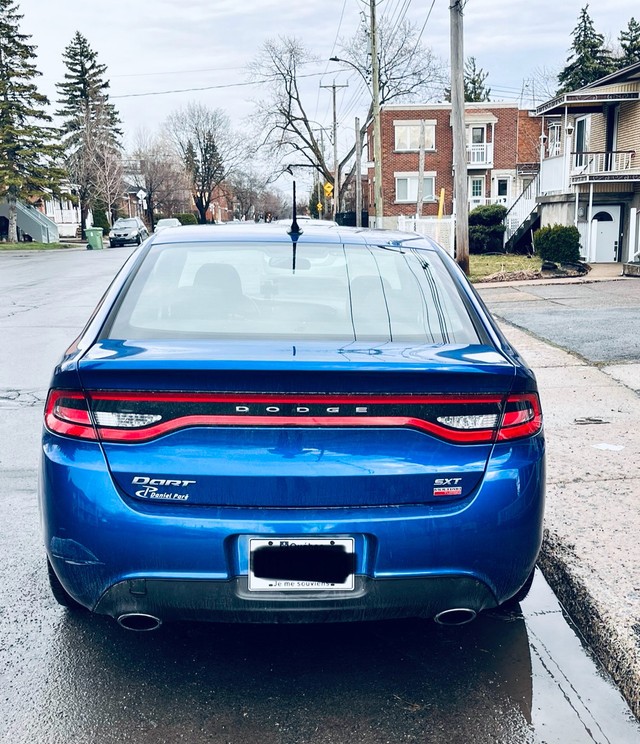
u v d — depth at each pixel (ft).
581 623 10.90
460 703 9.02
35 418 21.04
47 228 170.81
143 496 8.21
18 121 149.89
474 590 8.59
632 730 8.63
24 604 11.25
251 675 9.52
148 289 10.54
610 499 14.64
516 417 8.68
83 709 8.81
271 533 8.12
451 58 52.29
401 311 10.23
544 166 86.07
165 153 260.42
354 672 9.61
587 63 201.16
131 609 8.45
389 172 153.99
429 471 8.29
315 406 8.05
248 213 397.39
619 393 22.77
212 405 8.05
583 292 47.73
